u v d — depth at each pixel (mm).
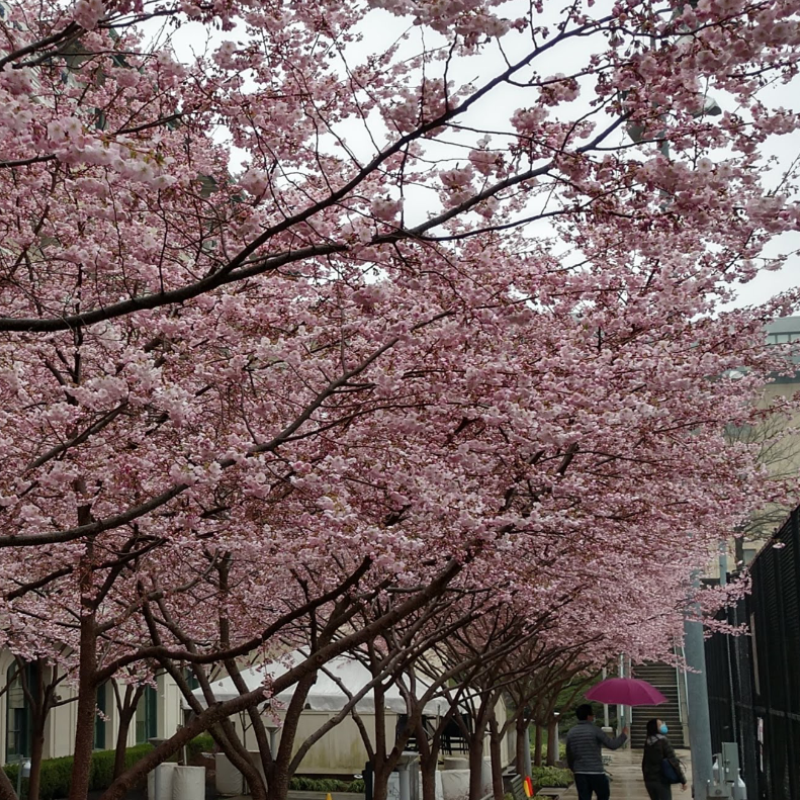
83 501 7457
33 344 7633
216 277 4891
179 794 20156
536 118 4562
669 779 16578
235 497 8680
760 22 4016
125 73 5887
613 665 28156
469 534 7266
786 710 10461
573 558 10766
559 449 7973
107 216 5699
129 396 6148
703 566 15773
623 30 4219
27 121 4043
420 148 6770
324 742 29406
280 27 5480
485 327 5934
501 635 14820
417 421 7246
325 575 11234
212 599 11109
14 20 7172
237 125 6047
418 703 12648
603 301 6984
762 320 8414
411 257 5684
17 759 20016
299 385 8023
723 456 9500
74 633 13172
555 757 32219
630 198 4828
